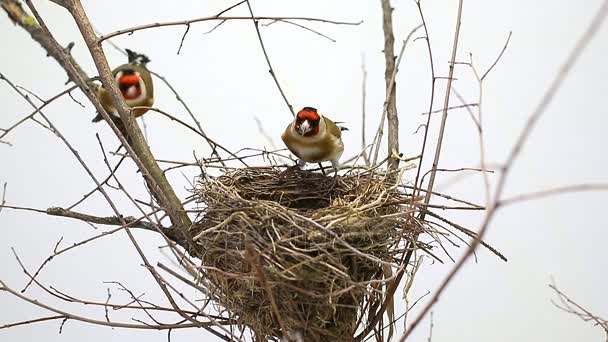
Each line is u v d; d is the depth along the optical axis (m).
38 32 4.32
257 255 3.79
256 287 4.20
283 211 4.16
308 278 4.10
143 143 4.64
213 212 4.50
